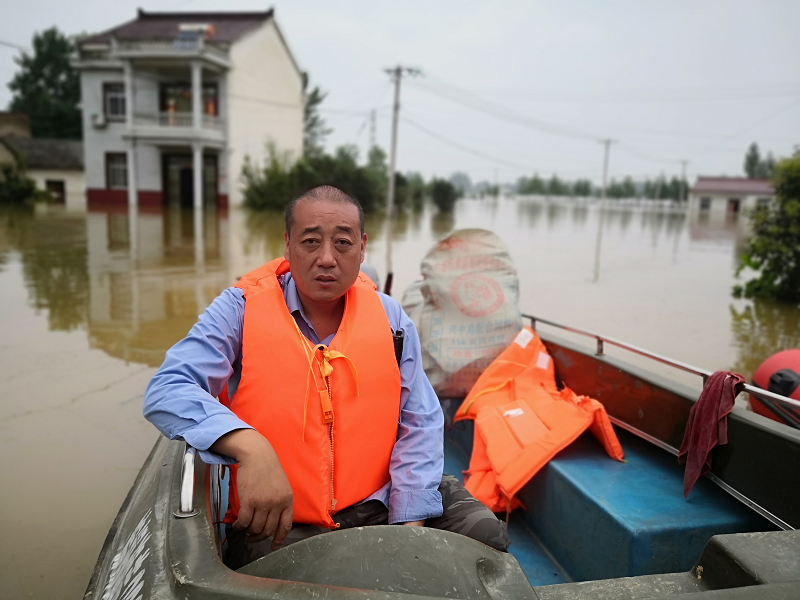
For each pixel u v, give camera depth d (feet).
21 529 9.68
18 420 13.85
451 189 141.79
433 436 6.20
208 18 101.45
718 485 7.53
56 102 165.78
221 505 6.27
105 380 16.65
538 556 8.71
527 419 9.48
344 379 5.69
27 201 93.97
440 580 4.13
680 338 23.45
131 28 99.45
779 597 3.92
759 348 22.13
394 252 49.75
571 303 30.01
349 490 5.69
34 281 31.12
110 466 11.83
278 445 5.45
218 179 95.40
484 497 9.09
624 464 8.71
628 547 7.06
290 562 4.22
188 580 3.83
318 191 5.74
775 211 34.94
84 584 8.41
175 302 27.43
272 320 5.67
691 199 174.40
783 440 6.62
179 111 93.97
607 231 89.81
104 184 96.63
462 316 11.32
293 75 109.70
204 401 5.01
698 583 4.90
